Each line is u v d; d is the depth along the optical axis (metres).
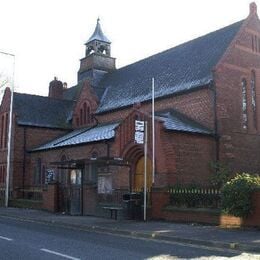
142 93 33.59
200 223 18.62
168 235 14.99
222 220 17.81
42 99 44.28
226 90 27.70
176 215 19.88
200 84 27.72
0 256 10.88
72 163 25.05
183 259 10.67
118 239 14.99
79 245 13.06
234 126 27.75
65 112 44.41
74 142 33.41
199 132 25.44
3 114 42.91
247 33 29.88
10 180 39.22
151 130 24.61
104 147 29.81
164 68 34.62
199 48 32.97
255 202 16.50
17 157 39.66
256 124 29.34
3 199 36.72
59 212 27.27
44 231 17.25
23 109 41.72
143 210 21.23
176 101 29.52
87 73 46.31
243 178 16.91
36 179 38.84
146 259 10.56
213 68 27.39
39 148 38.69
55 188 28.03
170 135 24.11
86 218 22.72
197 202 19.58
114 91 38.50
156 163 23.88
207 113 27.20
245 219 16.86
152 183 23.02
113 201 23.92
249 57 29.67
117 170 27.44
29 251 11.70
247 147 28.22
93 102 38.66
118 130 27.41
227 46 29.08
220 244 13.02
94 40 46.72
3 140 42.09
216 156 26.22
